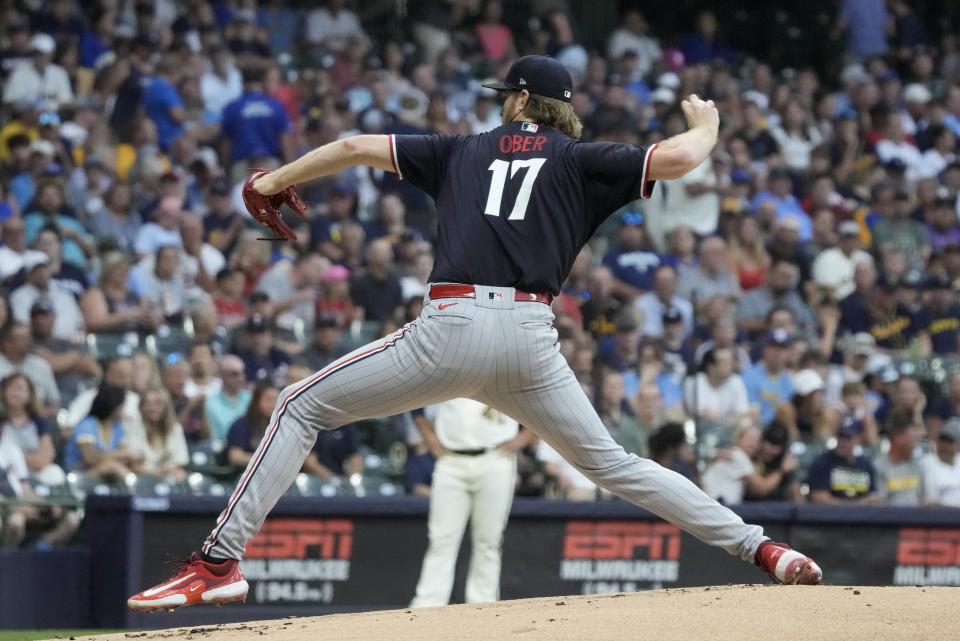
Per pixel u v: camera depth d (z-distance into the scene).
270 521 34.75
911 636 16.03
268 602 34.62
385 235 49.84
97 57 55.31
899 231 58.59
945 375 49.62
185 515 33.75
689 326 49.31
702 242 52.84
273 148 52.56
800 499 41.00
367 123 55.66
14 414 35.28
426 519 36.09
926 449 43.94
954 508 39.25
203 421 38.28
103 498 33.66
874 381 47.22
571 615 17.42
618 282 49.72
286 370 40.03
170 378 38.28
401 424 40.75
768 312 50.91
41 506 33.91
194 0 58.53
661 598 18.41
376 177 54.03
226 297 44.25
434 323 17.72
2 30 55.03
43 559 33.31
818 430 43.94
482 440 34.38
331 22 64.00
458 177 18.12
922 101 68.94
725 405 41.91
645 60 69.69
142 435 36.00
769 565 19.22
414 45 65.56
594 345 44.59
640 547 37.44
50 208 44.81
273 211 19.31
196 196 49.81
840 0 76.06
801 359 45.16
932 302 52.69
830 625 16.45
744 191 57.28
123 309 42.44
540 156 18.02
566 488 38.34
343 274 44.72
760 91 67.75
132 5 57.53
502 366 17.81
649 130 59.34
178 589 18.41
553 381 18.20
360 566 35.47
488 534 34.72
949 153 67.44
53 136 48.56
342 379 18.12
